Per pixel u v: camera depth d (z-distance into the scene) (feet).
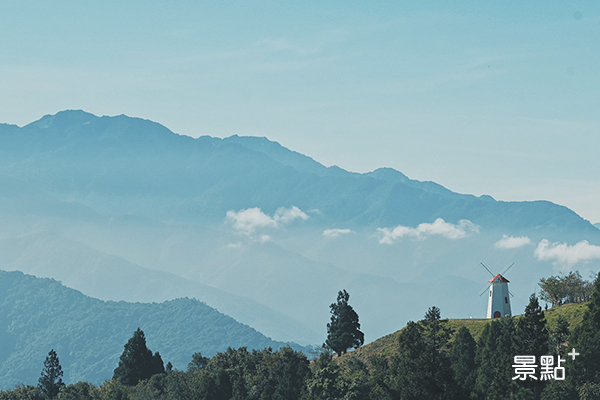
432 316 536.01
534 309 485.97
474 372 519.60
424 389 430.20
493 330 529.45
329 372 552.00
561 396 451.53
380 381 470.80
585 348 470.39
